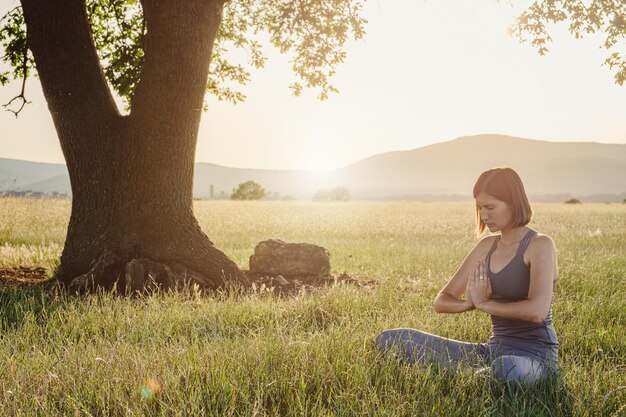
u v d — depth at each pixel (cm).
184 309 670
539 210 5484
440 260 1200
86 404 365
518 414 349
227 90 1405
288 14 1157
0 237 1758
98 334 562
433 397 364
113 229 869
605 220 3575
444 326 562
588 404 367
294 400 371
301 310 657
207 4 887
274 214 3866
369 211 4922
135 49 1223
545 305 381
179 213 891
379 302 715
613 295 740
